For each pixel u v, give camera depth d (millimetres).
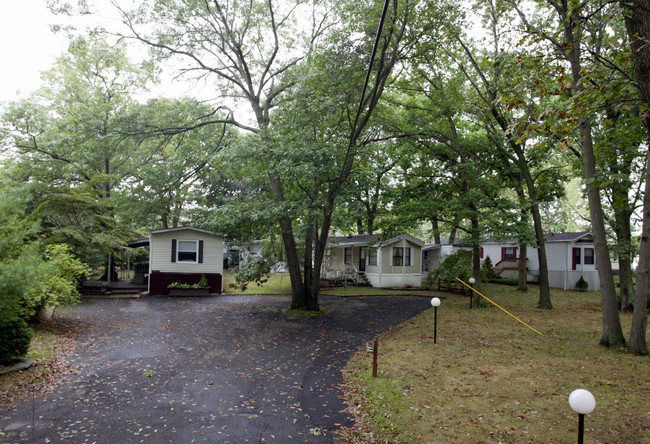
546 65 9312
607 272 9984
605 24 11328
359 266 28578
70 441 4977
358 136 13461
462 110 15844
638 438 5016
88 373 7734
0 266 4453
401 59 13336
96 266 19547
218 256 21031
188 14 15539
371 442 5062
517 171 16859
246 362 8789
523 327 12727
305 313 15195
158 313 14805
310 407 6277
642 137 10508
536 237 17188
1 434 5121
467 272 21406
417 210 17219
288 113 13562
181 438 5133
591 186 9766
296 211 13445
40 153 19891
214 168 19094
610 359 8773
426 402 6320
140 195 18141
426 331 12172
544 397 6500
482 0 13898
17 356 7691
